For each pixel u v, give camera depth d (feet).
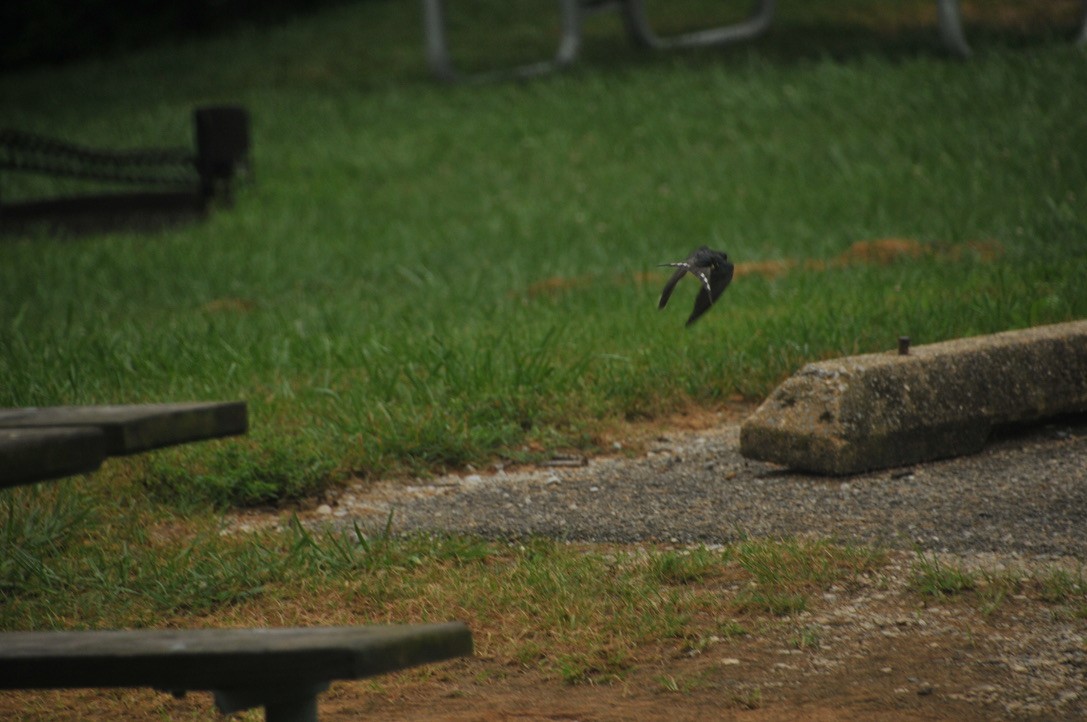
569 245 84.84
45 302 73.20
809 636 26.68
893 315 52.80
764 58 139.13
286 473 39.34
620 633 27.53
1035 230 71.36
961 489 36.11
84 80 178.70
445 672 26.78
